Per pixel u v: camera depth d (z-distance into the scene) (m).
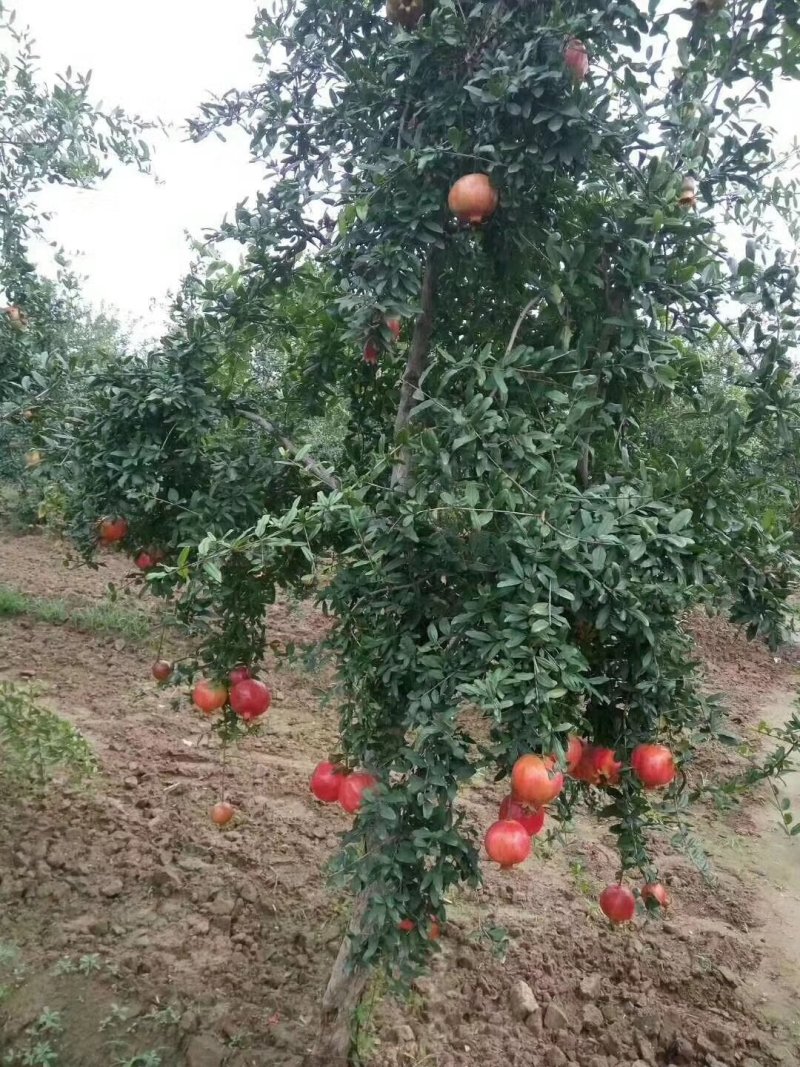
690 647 2.35
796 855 4.96
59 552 8.72
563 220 2.27
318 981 3.20
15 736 3.50
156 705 5.65
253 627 2.79
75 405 2.71
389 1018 3.08
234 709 2.66
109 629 6.84
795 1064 3.21
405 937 2.10
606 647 2.09
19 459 3.81
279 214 2.49
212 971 3.19
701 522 1.94
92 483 2.54
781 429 2.17
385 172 2.08
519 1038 3.10
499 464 1.85
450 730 1.78
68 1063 2.72
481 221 2.18
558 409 2.12
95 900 3.52
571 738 2.02
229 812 3.62
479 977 3.38
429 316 2.51
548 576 1.69
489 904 3.94
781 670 8.46
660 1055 3.18
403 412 2.53
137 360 2.57
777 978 3.76
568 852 4.55
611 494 1.96
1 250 3.81
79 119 3.58
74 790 4.25
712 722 2.22
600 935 3.83
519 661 1.67
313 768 5.07
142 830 4.07
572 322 2.32
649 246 1.97
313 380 2.84
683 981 3.59
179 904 3.56
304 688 6.33
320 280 2.66
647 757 2.10
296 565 2.64
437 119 2.17
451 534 2.00
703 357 2.62
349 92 2.38
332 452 2.96
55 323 4.00
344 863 2.12
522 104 2.00
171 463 2.54
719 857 4.82
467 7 2.25
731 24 2.15
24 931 3.29
